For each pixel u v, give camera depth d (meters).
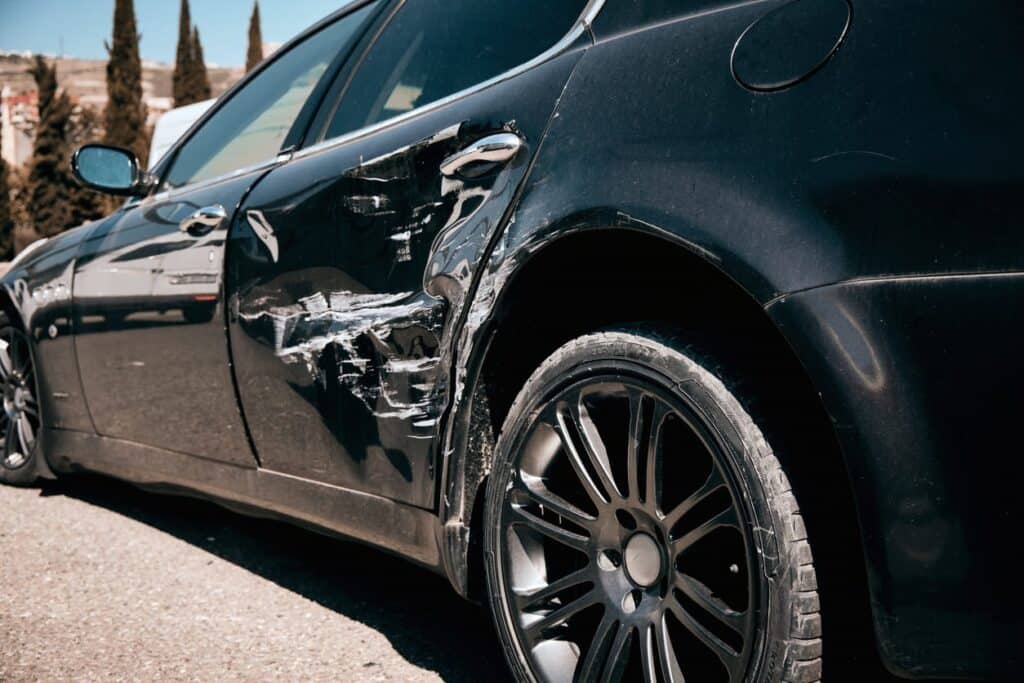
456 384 1.75
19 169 46.16
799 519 1.29
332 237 2.08
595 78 1.61
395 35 2.34
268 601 2.52
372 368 1.95
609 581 1.53
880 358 1.18
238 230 2.40
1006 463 1.12
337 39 2.60
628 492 1.49
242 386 2.36
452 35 2.11
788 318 1.25
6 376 3.78
